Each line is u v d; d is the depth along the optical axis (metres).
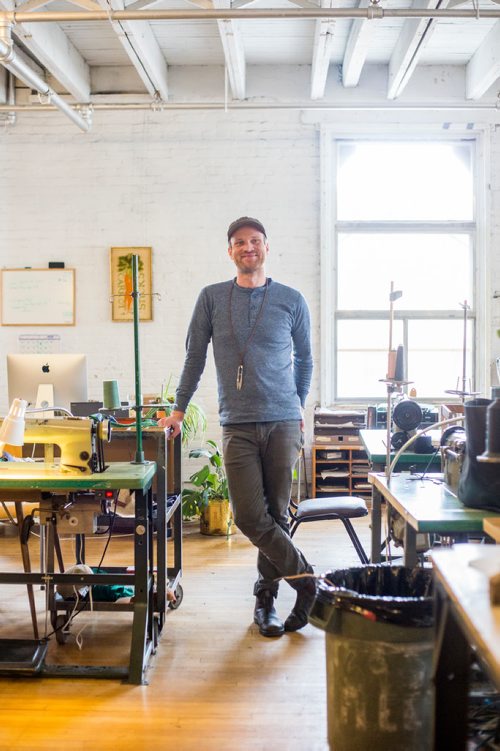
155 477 3.20
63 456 2.75
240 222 3.15
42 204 6.39
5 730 2.35
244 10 4.31
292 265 6.42
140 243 6.39
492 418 1.90
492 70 5.68
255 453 3.10
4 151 6.38
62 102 5.64
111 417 3.42
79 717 2.44
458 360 6.55
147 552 2.82
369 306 6.57
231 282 3.22
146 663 2.81
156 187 6.38
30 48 5.16
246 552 4.68
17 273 6.39
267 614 3.25
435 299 6.55
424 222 6.49
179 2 5.29
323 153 6.36
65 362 3.93
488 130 6.39
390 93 6.19
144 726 2.38
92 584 2.81
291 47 6.04
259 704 2.53
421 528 2.05
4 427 2.64
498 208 6.44
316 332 6.45
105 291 6.40
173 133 6.37
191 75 6.39
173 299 6.40
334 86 6.37
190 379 3.27
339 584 2.15
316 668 2.83
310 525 5.41
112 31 5.67
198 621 3.37
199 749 2.23
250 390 3.08
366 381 6.58
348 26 5.64
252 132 6.38
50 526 2.90
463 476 2.23
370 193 6.53
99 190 6.39
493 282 6.46
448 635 1.44
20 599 3.73
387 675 1.85
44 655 2.83
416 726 1.87
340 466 6.16
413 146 6.50
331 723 1.96
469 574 1.37
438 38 5.84
